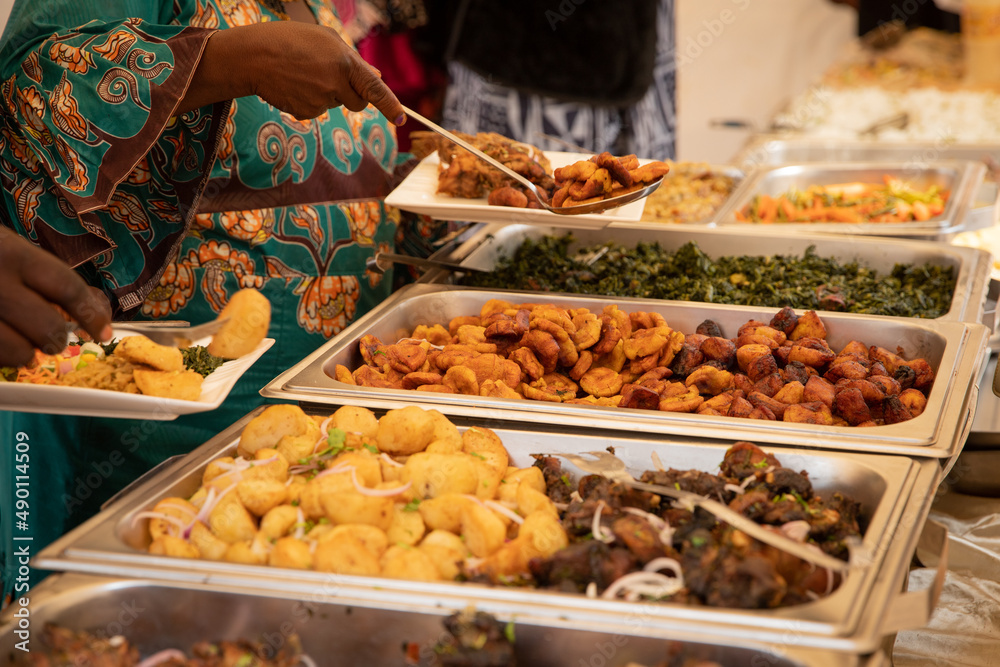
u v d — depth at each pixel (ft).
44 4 4.96
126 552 3.25
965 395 4.64
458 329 5.86
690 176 10.84
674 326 6.12
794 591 3.12
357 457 3.87
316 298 6.55
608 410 4.53
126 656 3.00
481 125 11.36
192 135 5.33
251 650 3.04
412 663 3.02
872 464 3.95
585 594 3.20
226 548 3.47
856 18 19.45
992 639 4.84
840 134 14.24
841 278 6.96
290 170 6.17
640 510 3.66
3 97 4.91
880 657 2.78
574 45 10.52
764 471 3.84
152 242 5.47
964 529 5.78
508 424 4.55
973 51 16.30
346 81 5.07
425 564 3.26
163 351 4.05
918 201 10.05
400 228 7.99
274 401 6.24
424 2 9.88
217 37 4.89
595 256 7.72
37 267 3.64
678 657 2.83
